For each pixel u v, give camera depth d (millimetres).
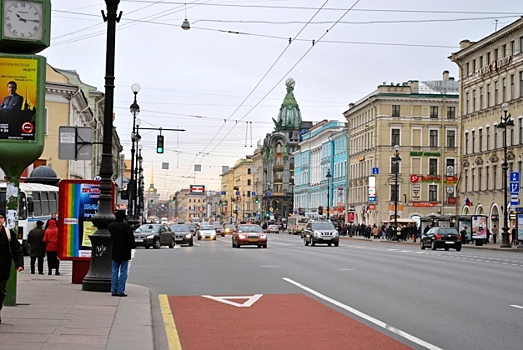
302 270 23953
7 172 13000
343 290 17234
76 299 14398
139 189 71938
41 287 16906
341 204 93500
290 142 146625
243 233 46438
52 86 53438
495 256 37312
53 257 22328
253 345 9938
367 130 91438
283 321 12188
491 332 10953
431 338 10422
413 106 87500
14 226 12922
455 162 87625
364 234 80312
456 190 72562
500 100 63219
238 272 23328
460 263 28656
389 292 16719
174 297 16000
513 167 60406
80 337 9875
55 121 54250
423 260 30609
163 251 40031
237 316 12852
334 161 107625
